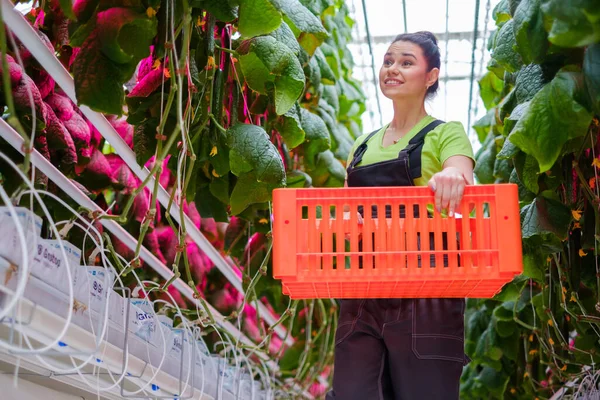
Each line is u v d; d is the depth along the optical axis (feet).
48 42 6.39
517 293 8.52
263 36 6.38
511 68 6.31
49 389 7.20
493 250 5.07
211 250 9.91
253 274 9.82
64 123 7.15
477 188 5.15
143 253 8.66
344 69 13.84
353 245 5.17
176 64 6.05
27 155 4.37
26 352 4.29
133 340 6.45
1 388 6.18
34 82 6.80
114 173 8.41
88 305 5.43
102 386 7.06
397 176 6.23
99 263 8.46
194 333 7.87
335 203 5.17
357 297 5.84
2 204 6.45
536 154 5.38
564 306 7.52
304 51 7.82
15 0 7.11
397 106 6.59
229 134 6.59
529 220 6.61
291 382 14.66
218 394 8.08
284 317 8.43
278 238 5.11
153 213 5.98
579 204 6.91
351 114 14.02
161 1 5.97
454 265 5.12
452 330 5.91
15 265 4.54
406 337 5.91
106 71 5.52
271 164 6.48
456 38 16.74
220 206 7.82
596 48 5.01
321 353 13.70
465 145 6.17
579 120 5.28
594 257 7.44
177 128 5.57
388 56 6.63
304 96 10.17
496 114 9.75
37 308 4.82
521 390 12.58
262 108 7.48
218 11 5.90
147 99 6.57
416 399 5.84
